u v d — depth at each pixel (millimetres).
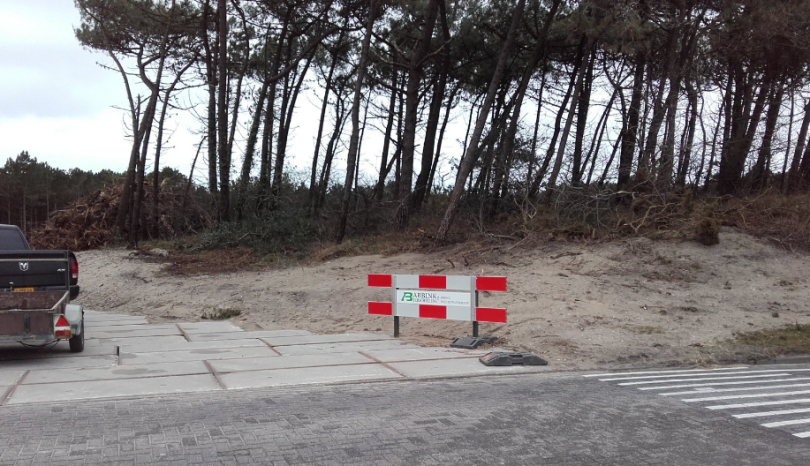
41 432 5508
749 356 9609
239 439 5332
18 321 8758
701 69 21734
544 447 5152
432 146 27359
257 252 21812
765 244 14773
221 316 15242
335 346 10664
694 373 8602
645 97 19172
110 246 25875
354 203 29766
